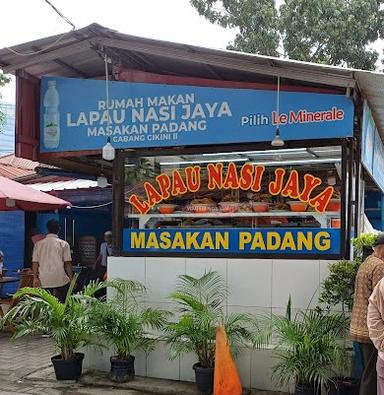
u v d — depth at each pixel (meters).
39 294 5.84
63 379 5.87
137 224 6.36
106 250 9.35
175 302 6.03
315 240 5.61
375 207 9.94
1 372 6.26
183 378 5.84
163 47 5.77
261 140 5.79
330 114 5.54
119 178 6.41
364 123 6.00
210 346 5.48
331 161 5.64
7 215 12.09
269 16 14.23
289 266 5.61
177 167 6.26
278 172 5.85
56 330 5.71
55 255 8.06
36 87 6.77
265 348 5.50
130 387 5.68
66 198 11.31
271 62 5.37
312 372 4.86
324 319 5.10
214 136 5.97
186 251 6.09
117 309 5.95
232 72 5.84
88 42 6.10
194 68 6.09
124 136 6.34
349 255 5.61
